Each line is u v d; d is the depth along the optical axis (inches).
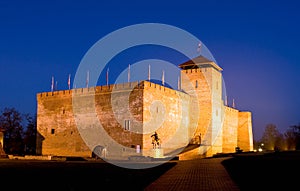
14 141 3176.7
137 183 796.6
